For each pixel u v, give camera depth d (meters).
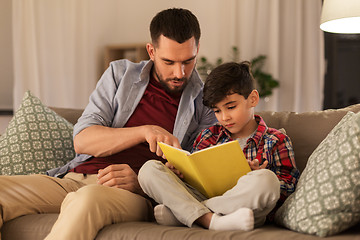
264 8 4.38
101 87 1.90
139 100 1.85
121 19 4.99
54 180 1.64
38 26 3.93
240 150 1.28
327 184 1.19
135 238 1.22
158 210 1.36
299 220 1.21
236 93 1.56
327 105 4.55
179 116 1.83
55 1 4.05
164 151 1.48
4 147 2.03
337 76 4.53
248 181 1.26
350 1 1.82
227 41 4.54
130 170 1.61
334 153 1.22
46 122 2.08
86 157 1.80
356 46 4.52
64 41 4.14
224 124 1.61
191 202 1.32
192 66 1.78
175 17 1.72
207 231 1.21
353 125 1.21
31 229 1.40
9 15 4.02
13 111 3.93
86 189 1.32
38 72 3.92
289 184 1.47
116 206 1.36
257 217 1.28
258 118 1.69
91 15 4.46
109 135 1.70
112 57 4.62
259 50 4.42
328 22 2.01
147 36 4.89
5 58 4.05
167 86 1.81
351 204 1.16
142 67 1.93
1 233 1.44
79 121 1.82
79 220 1.25
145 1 4.88
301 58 4.30
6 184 1.48
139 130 1.66
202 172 1.31
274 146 1.58
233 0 4.46
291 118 1.81
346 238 1.12
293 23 4.36
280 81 4.42
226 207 1.28
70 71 4.20
